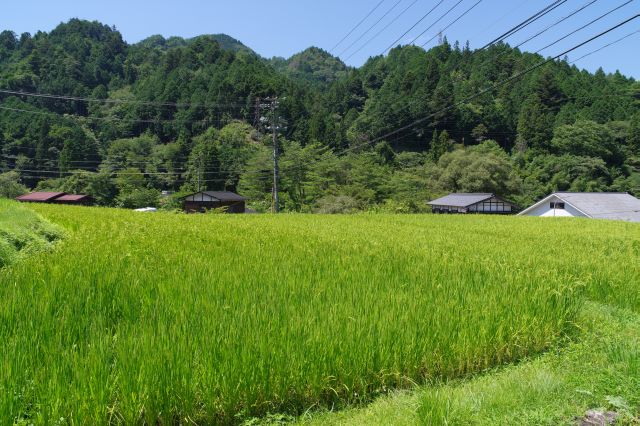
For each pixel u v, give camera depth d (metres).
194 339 4.02
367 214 32.38
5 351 3.60
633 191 59.22
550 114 72.44
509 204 50.66
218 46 107.69
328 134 70.38
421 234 16.22
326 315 4.90
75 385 3.33
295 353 4.12
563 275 8.03
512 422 3.80
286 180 56.62
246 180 58.78
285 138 74.25
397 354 4.59
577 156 63.06
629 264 10.10
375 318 4.89
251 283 6.14
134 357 3.61
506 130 79.06
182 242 10.95
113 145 69.88
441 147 71.38
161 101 85.00
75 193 56.03
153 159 68.56
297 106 79.38
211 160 63.62
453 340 4.99
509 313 5.70
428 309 5.43
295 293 5.73
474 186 58.53
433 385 4.67
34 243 9.77
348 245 11.26
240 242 11.26
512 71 57.22
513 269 8.25
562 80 79.62
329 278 6.77
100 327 4.29
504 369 5.18
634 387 4.30
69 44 110.94
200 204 49.78
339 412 4.10
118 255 8.21
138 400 3.43
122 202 54.62
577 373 4.78
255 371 3.89
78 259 7.59
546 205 45.56
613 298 7.85
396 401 4.24
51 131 68.12
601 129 64.81
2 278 5.94
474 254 10.70
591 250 12.73
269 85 80.50
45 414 3.12
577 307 6.60
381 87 78.94
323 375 4.17
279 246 10.65
